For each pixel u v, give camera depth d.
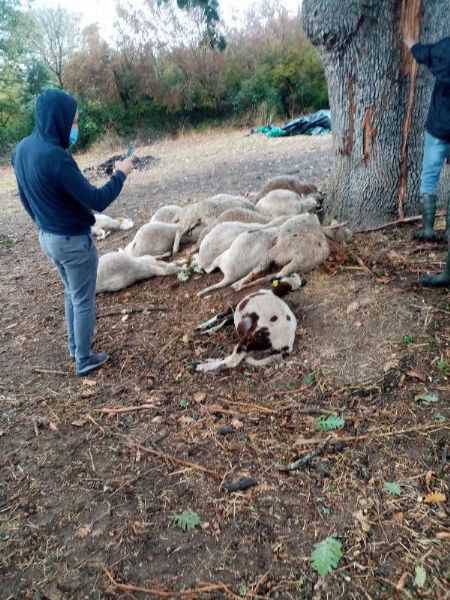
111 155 16.31
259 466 2.68
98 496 2.60
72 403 3.38
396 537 2.21
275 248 4.34
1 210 10.10
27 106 21.22
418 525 2.26
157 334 4.11
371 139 4.84
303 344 3.61
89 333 3.59
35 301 5.21
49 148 2.85
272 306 3.54
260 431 2.93
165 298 4.65
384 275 4.12
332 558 2.12
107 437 3.02
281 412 3.06
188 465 2.73
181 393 3.36
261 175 9.98
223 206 5.43
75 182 2.89
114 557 2.26
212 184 9.77
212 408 3.15
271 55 20.80
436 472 2.51
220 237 4.71
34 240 7.73
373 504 2.38
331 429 2.87
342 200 5.22
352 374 3.25
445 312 3.55
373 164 4.92
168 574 2.16
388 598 1.97
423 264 4.18
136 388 3.47
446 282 3.76
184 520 2.39
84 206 3.02
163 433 3.00
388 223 4.96
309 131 15.66
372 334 3.52
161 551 2.26
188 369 3.58
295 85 20.66
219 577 2.12
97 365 3.74
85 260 3.29
